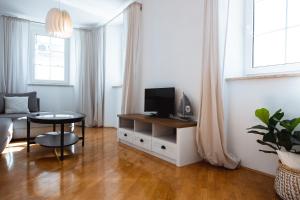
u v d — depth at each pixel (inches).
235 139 85.0
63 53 179.3
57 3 136.3
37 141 97.7
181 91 105.5
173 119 100.4
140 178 71.1
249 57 87.2
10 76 148.0
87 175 72.8
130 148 110.1
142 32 133.6
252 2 85.9
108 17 160.9
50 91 172.9
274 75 70.8
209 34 84.2
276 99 71.6
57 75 177.0
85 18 163.0
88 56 178.1
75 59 179.6
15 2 133.8
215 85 82.3
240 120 83.1
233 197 59.0
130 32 132.4
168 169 80.2
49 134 111.2
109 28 175.2
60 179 68.9
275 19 78.7
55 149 104.7
